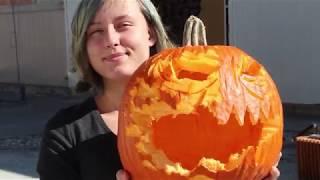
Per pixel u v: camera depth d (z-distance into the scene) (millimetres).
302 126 4332
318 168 2342
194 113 798
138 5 939
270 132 812
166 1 4098
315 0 4711
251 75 840
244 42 5023
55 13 6723
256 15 4949
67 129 935
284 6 4828
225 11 5109
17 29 7230
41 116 5633
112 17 913
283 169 3188
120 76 927
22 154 3967
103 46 915
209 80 810
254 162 795
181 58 841
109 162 914
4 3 7316
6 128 5047
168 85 808
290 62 4852
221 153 833
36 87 7113
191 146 834
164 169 791
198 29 903
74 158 926
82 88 1008
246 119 809
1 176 3389
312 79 4781
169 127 833
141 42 928
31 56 7137
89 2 916
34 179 3322
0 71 7570
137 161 805
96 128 936
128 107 821
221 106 793
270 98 827
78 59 966
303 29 4777
